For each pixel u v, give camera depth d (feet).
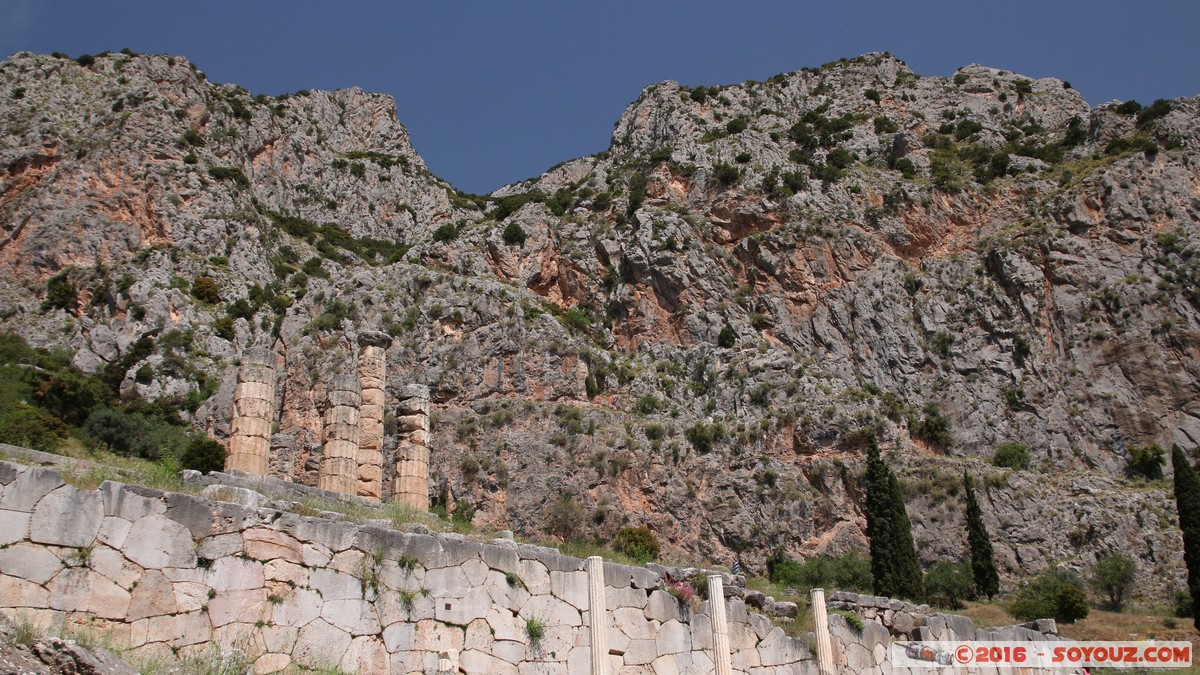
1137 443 284.82
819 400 285.64
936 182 359.87
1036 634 122.52
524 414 287.48
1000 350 312.29
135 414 275.59
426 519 82.94
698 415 296.51
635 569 79.20
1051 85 447.42
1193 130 351.46
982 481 257.14
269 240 427.33
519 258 363.15
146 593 53.26
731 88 475.72
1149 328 300.20
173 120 430.61
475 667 65.26
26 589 49.37
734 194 362.94
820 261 336.49
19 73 422.82
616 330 338.54
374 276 334.24
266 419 94.43
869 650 100.22
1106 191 333.62
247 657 55.26
